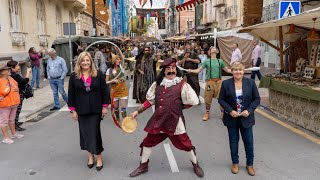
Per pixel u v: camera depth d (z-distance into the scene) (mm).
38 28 20062
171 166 5168
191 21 61406
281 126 7477
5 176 4957
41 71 19359
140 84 10445
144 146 4801
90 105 4926
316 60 8664
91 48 20641
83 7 28297
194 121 8188
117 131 7387
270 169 4988
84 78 4914
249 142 4742
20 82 7375
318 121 6719
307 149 5871
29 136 7156
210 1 39969
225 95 4754
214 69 8094
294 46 10445
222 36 18812
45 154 5926
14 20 16578
